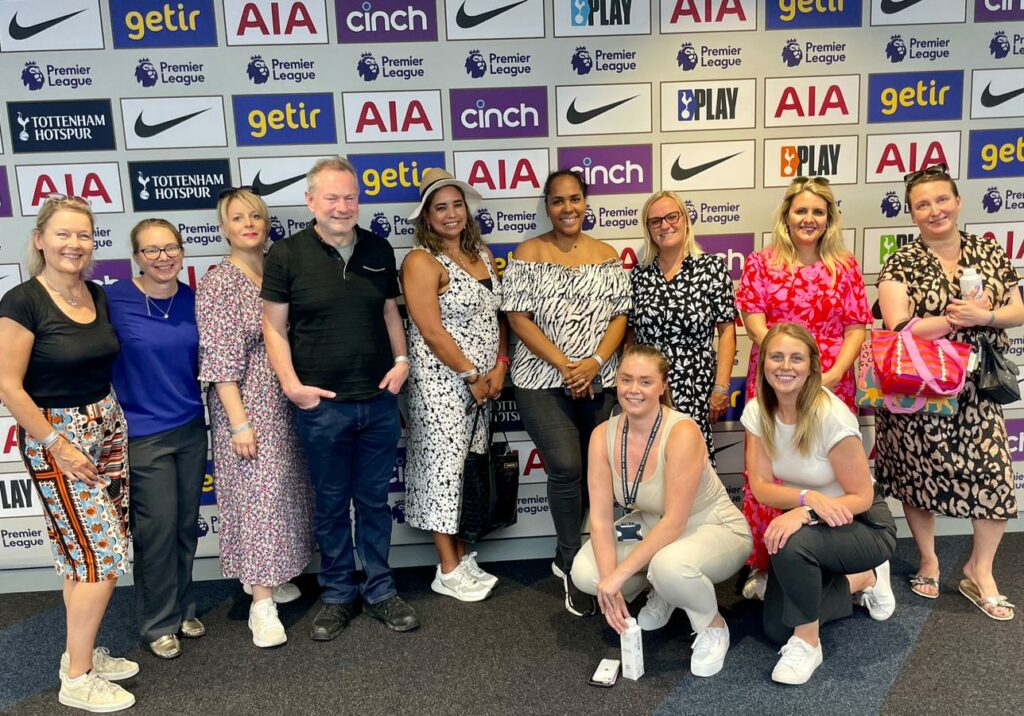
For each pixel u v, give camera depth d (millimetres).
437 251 2863
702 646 2430
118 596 3176
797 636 2410
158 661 2625
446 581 3047
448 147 3123
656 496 2480
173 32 2984
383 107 3078
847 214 3234
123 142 3039
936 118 3176
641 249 3180
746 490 2895
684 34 3090
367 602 2857
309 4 2994
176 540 2658
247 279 2697
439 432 2908
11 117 2996
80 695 2354
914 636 2588
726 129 3154
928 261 2715
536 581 3170
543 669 2484
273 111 3055
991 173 3230
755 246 3240
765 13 3086
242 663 2596
